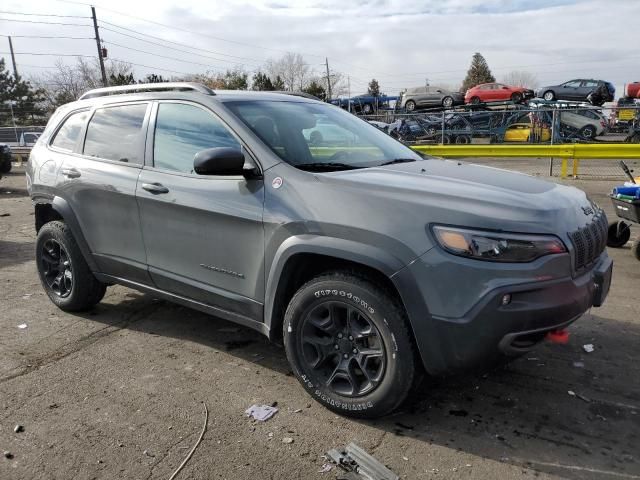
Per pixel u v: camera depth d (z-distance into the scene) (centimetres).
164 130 396
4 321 471
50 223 478
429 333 283
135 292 547
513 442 297
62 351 411
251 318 354
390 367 297
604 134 2009
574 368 379
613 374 371
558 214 292
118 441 298
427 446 294
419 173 339
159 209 384
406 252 283
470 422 317
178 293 396
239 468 276
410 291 282
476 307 272
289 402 338
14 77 6178
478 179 331
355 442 298
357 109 3606
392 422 317
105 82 4753
